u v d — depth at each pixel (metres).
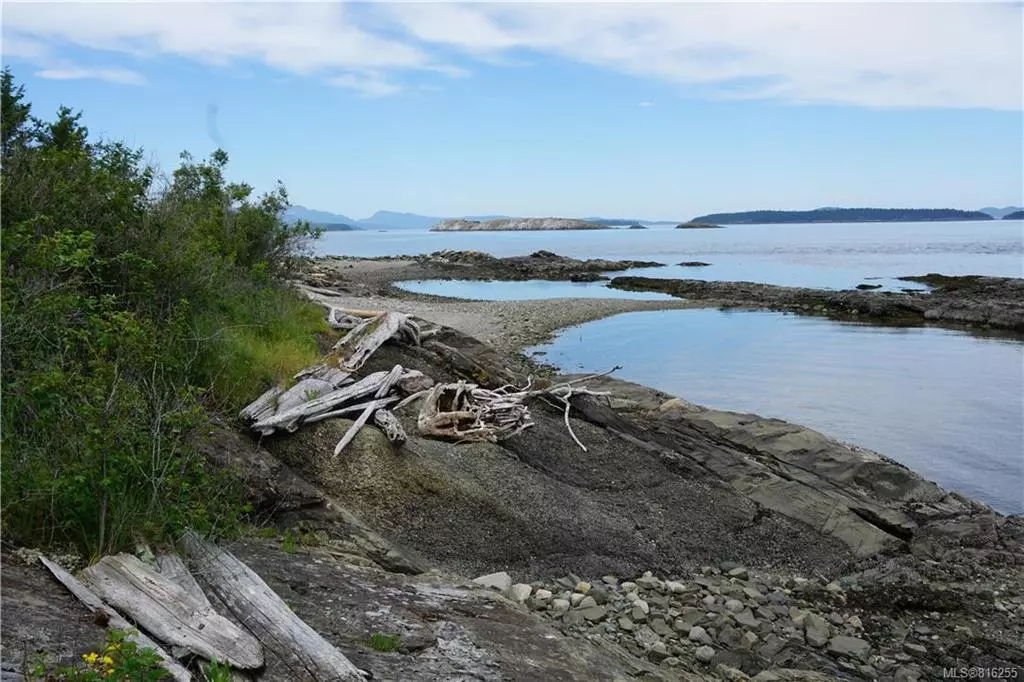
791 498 13.51
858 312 42.28
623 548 11.52
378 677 5.91
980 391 23.81
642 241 180.50
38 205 10.05
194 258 12.40
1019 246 125.62
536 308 41.81
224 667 5.18
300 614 6.74
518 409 14.30
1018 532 12.89
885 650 9.45
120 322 8.03
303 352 14.23
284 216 19.03
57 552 6.20
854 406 22.02
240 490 9.27
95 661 4.70
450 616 7.55
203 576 6.60
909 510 13.63
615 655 8.32
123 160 13.00
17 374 7.20
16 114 11.73
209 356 11.61
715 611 10.12
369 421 12.12
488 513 11.36
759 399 22.88
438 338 18.53
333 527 9.77
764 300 46.88
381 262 78.19
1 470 6.21
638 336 34.53
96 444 6.41
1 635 4.78
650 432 15.51
